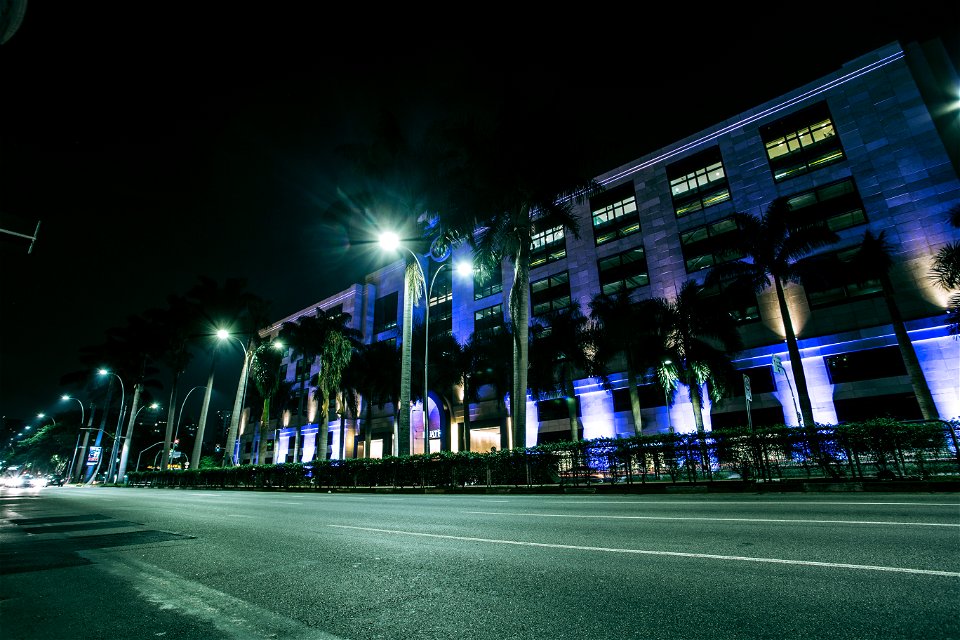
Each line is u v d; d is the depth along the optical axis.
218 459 79.69
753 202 32.72
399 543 6.56
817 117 31.70
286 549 6.35
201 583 4.57
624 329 27.88
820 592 3.58
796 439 13.65
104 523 9.99
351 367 42.94
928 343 24.89
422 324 45.97
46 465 85.62
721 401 28.95
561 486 16.61
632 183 39.28
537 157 21.61
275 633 3.16
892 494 10.88
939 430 12.37
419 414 50.88
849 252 28.22
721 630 2.94
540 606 3.55
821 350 27.80
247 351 43.03
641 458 15.60
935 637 2.68
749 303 26.83
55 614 3.61
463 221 22.91
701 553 5.06
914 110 28.36
